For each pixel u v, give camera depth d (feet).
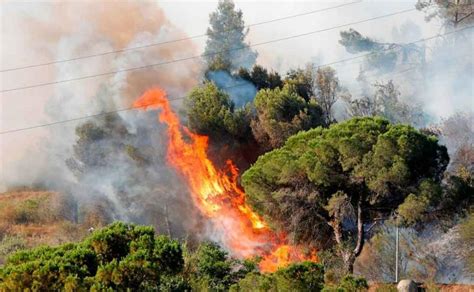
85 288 105.91
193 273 136.15
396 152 170.30
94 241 117.39
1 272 108.27
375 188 169.68
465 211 172.45
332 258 171.63
